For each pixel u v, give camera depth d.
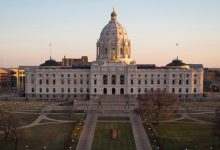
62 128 189.12
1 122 158.25
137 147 153.75
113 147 153.88
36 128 189.12
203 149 149.25
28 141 162.75
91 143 160.12
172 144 157.75
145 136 172.00
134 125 195.75
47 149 150.38
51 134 175.75
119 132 179.88
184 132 179.75
